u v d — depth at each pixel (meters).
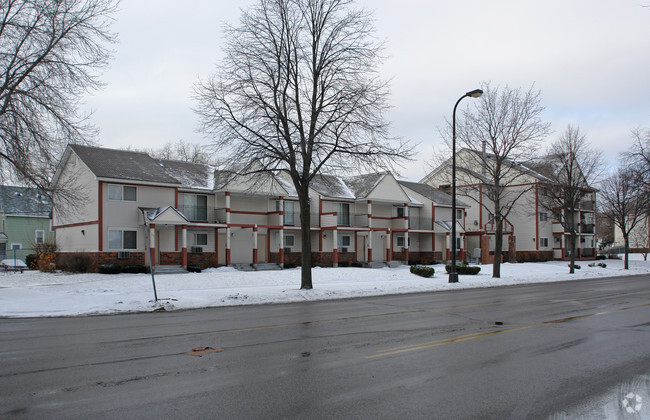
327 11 21.81
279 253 38.19
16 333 11.72
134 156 35.19
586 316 14.24
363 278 30.70
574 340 10.41
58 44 20.00
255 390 6.69
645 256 61.78
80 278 27.38
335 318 13.88
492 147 31.92
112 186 30.75
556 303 17.83
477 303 17.88
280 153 21.19
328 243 41.09
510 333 11.25
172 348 9.57
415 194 49.62
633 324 12.68
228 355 8.90
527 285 28.42
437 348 9.52
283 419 5.59
